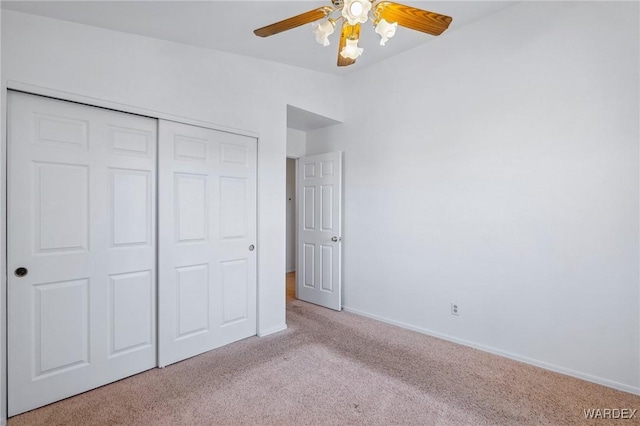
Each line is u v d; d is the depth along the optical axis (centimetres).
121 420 177
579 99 221
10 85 174
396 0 233
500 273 259
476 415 183
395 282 331
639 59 199
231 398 199
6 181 175
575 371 225
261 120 298
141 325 229
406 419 179
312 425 174
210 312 265
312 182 411
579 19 220
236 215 282
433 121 299
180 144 245
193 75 251
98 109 207
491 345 264
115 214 215
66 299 197
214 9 204
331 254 385
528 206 244
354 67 352
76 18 192
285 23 171
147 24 211
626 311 206
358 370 234
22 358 181
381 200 344
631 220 204
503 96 255
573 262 225
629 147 204
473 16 261
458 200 283
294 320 345
